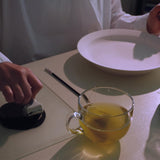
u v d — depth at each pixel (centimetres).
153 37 88
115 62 79
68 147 50
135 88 71
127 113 48
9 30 102
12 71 60
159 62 79
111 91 56
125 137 53
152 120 58
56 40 113
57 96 65
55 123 56
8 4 97
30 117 55
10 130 53
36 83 60
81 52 80
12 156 48
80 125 51
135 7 205
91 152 49
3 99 62
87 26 115
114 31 92
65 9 107
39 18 105
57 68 79
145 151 50
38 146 50
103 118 49
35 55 111
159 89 70
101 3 113
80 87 70
